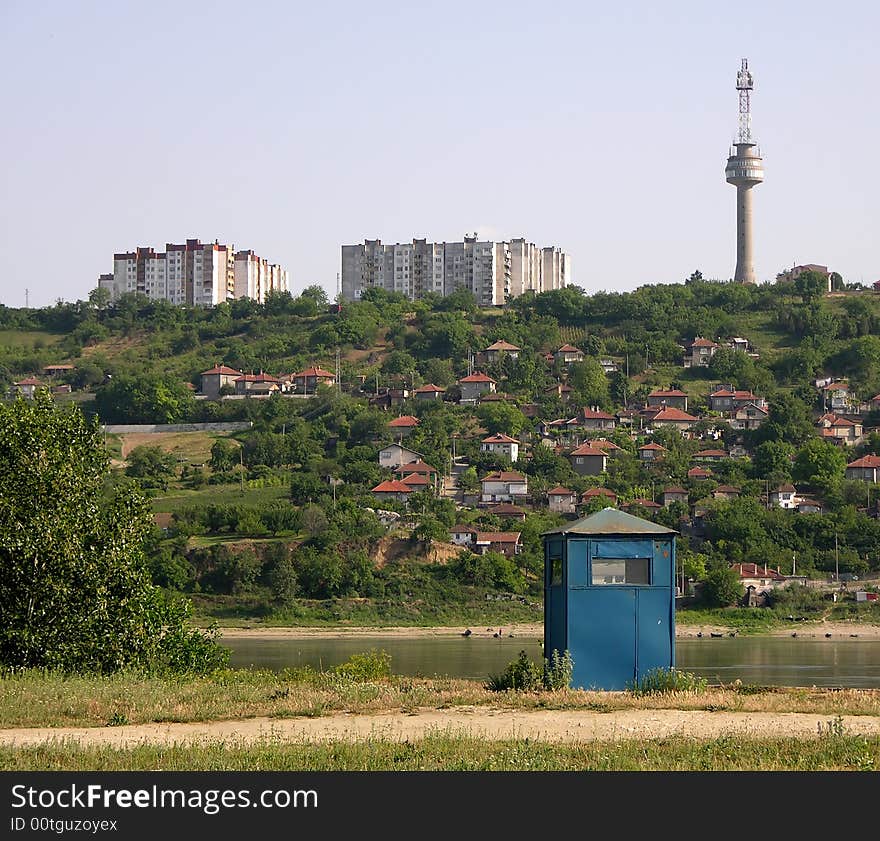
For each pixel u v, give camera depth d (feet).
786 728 138.62
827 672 380.99
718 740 127.95
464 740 127.75
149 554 615.16
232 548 631.15
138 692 160.25
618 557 173.68
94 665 190.19
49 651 187.42
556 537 177.06
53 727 141.90
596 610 172.76
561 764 118.01
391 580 627.46
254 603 605.31
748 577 625.82
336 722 145.48
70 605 190.08
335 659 426.51
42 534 189.37
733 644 517.55
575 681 171.73
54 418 204.64
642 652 172.76
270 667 389.19
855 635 563.07
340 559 628.28
